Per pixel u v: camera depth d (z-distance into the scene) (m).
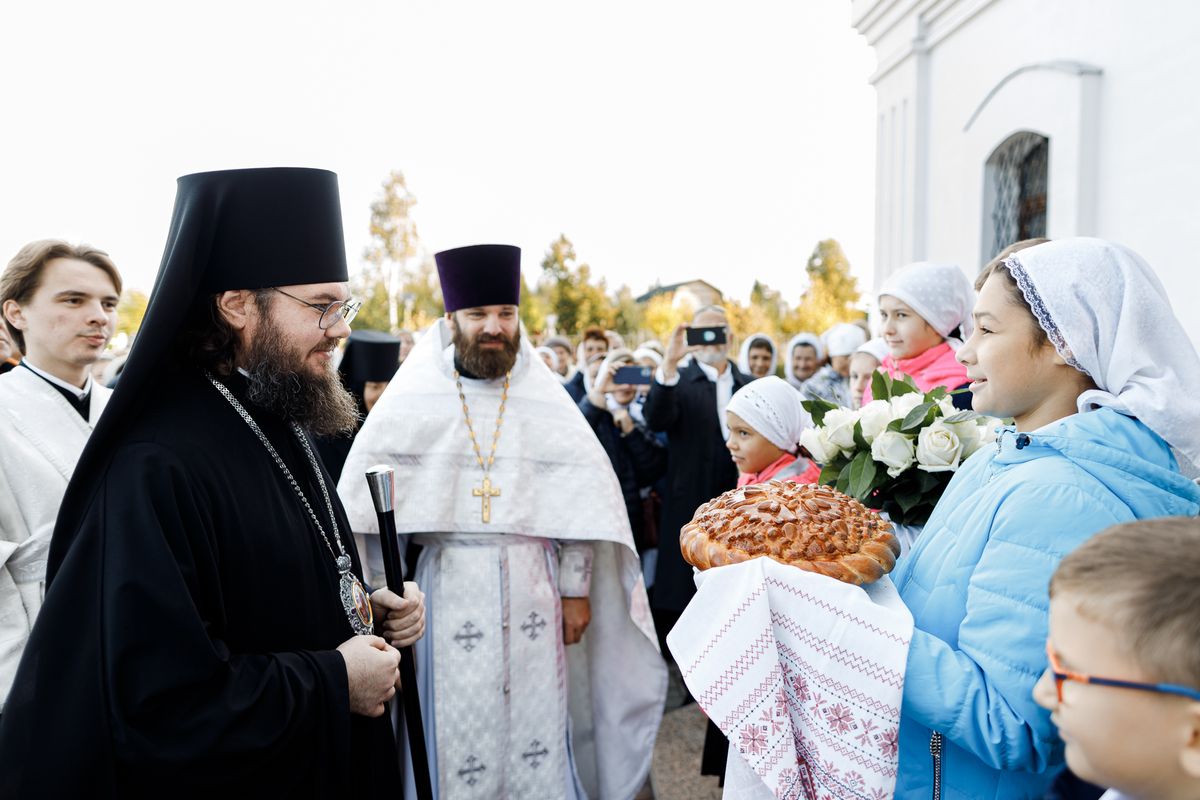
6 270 2.34
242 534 1.52
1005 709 0.99
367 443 2.68
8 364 2.82
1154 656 0.71
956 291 2.70
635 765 3.00
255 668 1.44
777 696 1.07
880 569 1.14
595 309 37.78
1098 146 4.12
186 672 1.33
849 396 5.88
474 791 2.52
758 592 1.08
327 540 1.76
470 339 2.73
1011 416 1.26
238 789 1.42
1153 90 3.77
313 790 1.49
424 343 2.92
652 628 2.88
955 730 1.02
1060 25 4.40
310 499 1.77
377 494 1.85
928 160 5.79
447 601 2.60
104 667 1.32
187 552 1.41
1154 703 0.73
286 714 1.42
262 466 1.63
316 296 1.66
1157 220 3.76
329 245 1.70
